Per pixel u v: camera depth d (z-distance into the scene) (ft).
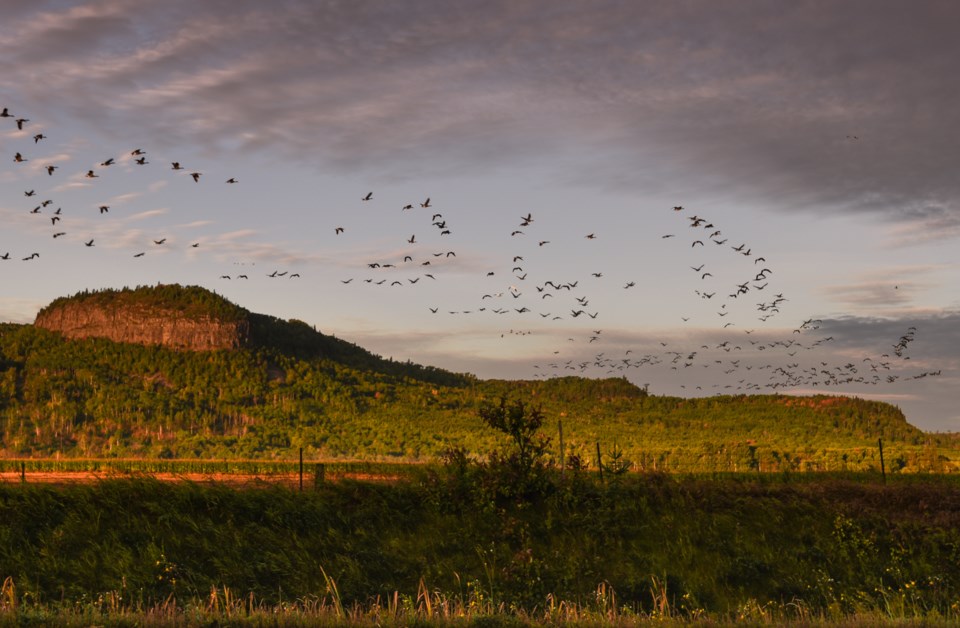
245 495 86.48
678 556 80.12
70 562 73.61
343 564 75.77
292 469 179.22
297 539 79.97
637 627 52.03
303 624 49.70
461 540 82.58
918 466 205.46
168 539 78.23
